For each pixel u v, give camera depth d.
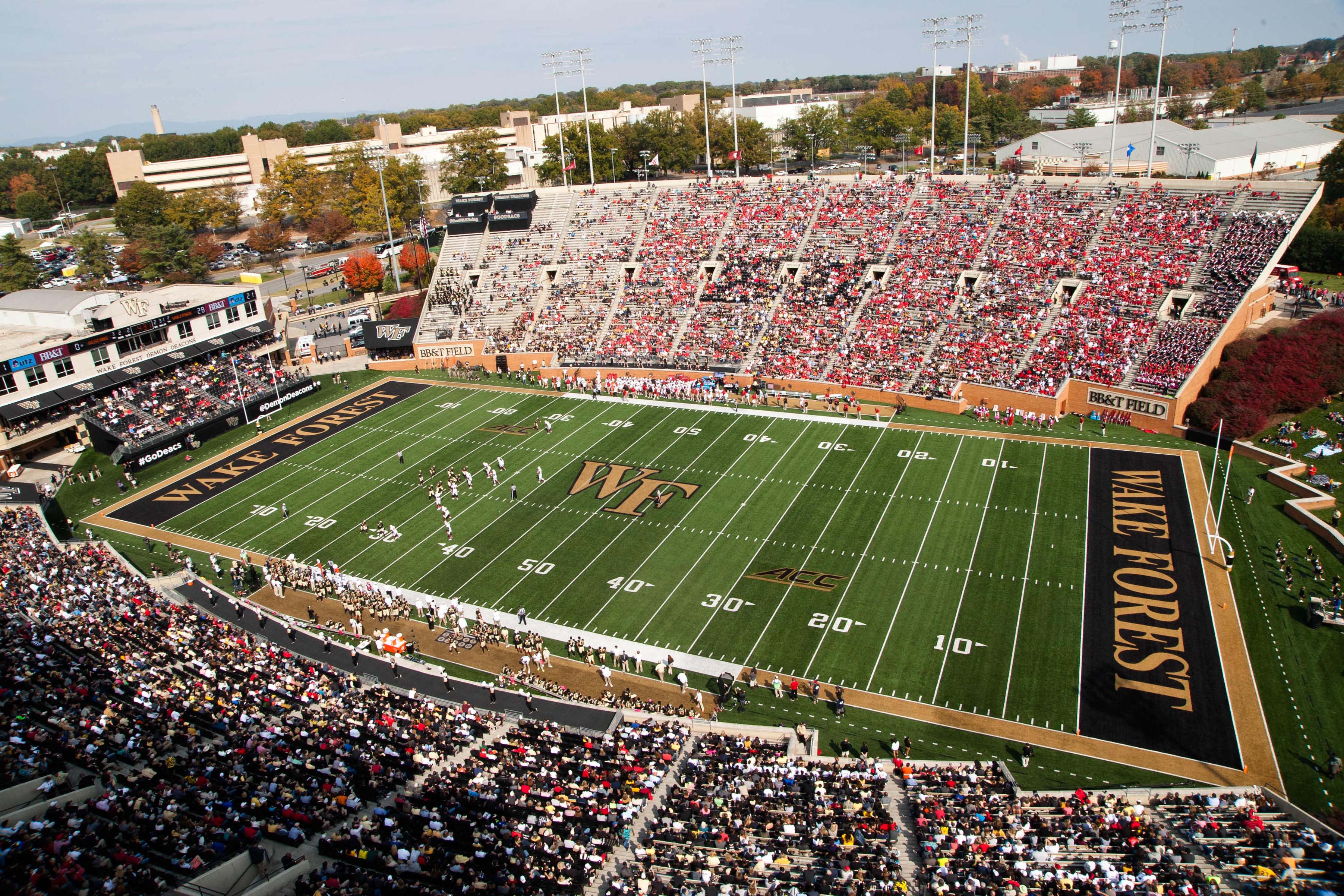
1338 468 50.12
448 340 80.19
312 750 31.77
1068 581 42.53
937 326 67.31
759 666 38.44
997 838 26.44
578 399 70.81
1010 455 55.53
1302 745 31.94
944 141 152.75
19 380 62.06
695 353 72.56
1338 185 89.88
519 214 88.94
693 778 30.45
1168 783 30.62
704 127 144.25
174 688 35.38
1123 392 57.91
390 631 42.81
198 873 24.06
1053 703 35.00
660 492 54.28
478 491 56.12
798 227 79.75
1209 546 44.38
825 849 26.08
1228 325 58.59
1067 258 67.62
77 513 56.56
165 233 121.81
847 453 57.75
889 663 37.97
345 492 57.41
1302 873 24.53
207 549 51.34
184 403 68.31
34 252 145.62
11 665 36.28
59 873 22.67
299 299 108.50
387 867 25.34
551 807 28.52
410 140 181.38
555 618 42.75
